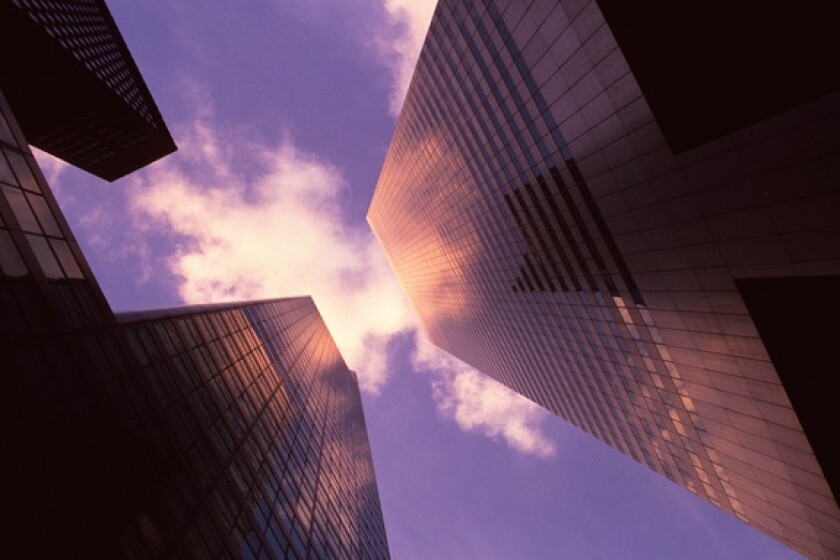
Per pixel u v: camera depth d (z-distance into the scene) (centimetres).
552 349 7081
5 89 6444
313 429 5891
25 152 2077
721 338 3462
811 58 2139
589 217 4078
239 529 2736
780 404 3319
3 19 5200
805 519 3856
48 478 1548
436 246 9756
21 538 1379
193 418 2822
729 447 4212
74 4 7031
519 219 5656
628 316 4475
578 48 3078
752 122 2386
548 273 5684
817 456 3281
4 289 1675
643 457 6331
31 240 1903
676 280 3506
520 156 4834
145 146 8625
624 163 3253
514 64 4034
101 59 7169
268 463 3828
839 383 3030
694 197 2881
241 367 4372
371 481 8581
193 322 3712
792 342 3019
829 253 2409
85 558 1549
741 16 2261
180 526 2147
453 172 6956
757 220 2617
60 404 1730
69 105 7088
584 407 7231
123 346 2352
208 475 2677
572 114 3547
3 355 1563
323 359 9706
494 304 8506
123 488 1872
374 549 6156
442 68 5759
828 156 2145
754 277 2881
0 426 1464
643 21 2547
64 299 1989
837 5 2022
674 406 4697
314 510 4375
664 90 2667
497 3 3825
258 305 6303
